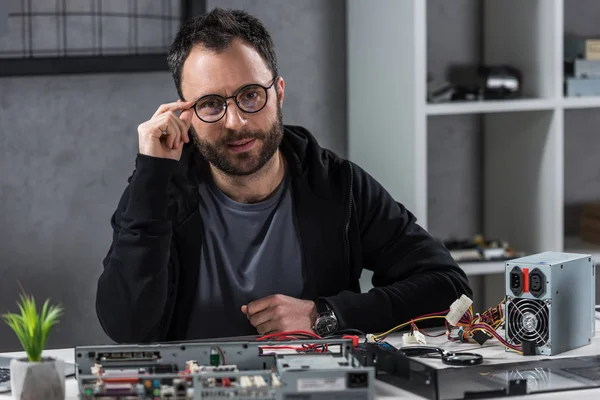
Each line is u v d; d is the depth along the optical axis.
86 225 3.54
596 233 3.77
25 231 3.49
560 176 3.46
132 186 2.17
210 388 1.53
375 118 3.52
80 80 3.48
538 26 3.46
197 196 2.38
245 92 2.20
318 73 3.71
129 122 3.54
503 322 2.08
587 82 3.48
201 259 2.38
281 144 2.49
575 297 1.95
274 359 1.72
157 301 2.19
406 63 3.30
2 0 3.35
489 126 3.82
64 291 3.54
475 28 3.82
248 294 2.38
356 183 2.53
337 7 3.71
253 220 2.41
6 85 3.43
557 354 1.91
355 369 1.55
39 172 3.48
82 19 3.42
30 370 1.57
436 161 3.87
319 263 2.45
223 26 2.20
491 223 3.84
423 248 2.48
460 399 1.61
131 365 1.68
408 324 2.22
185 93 2.24
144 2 3.47
